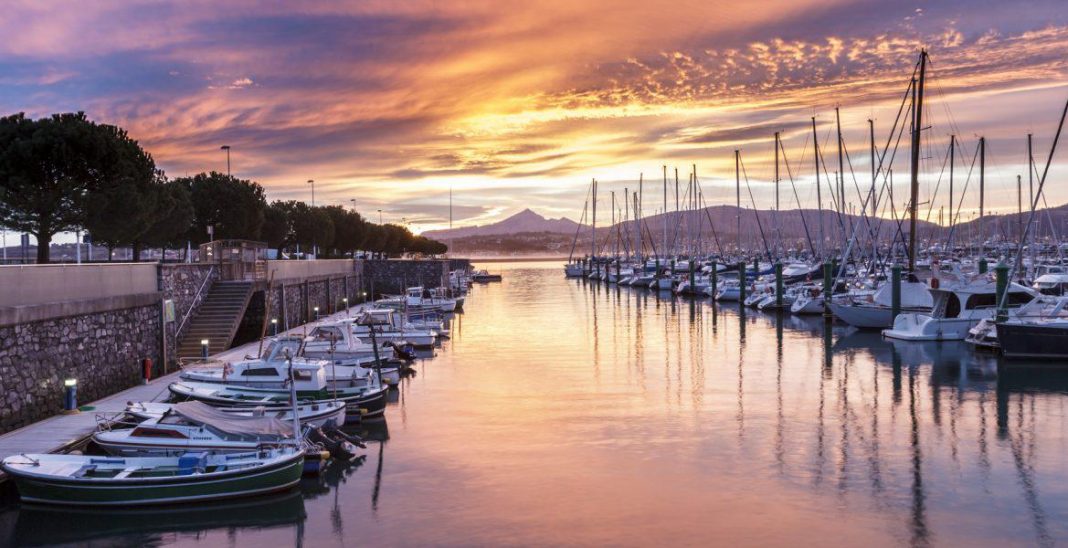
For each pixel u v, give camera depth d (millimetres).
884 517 17594
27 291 23375
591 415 27438
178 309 37750
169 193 52688
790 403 29094
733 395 30688
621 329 55312
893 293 48719
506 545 16250
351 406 26297
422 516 17922
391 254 164625
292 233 100062
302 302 59688
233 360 34312
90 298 26969
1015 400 29234
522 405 29250
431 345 44250
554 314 68375
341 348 35781
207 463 18984
